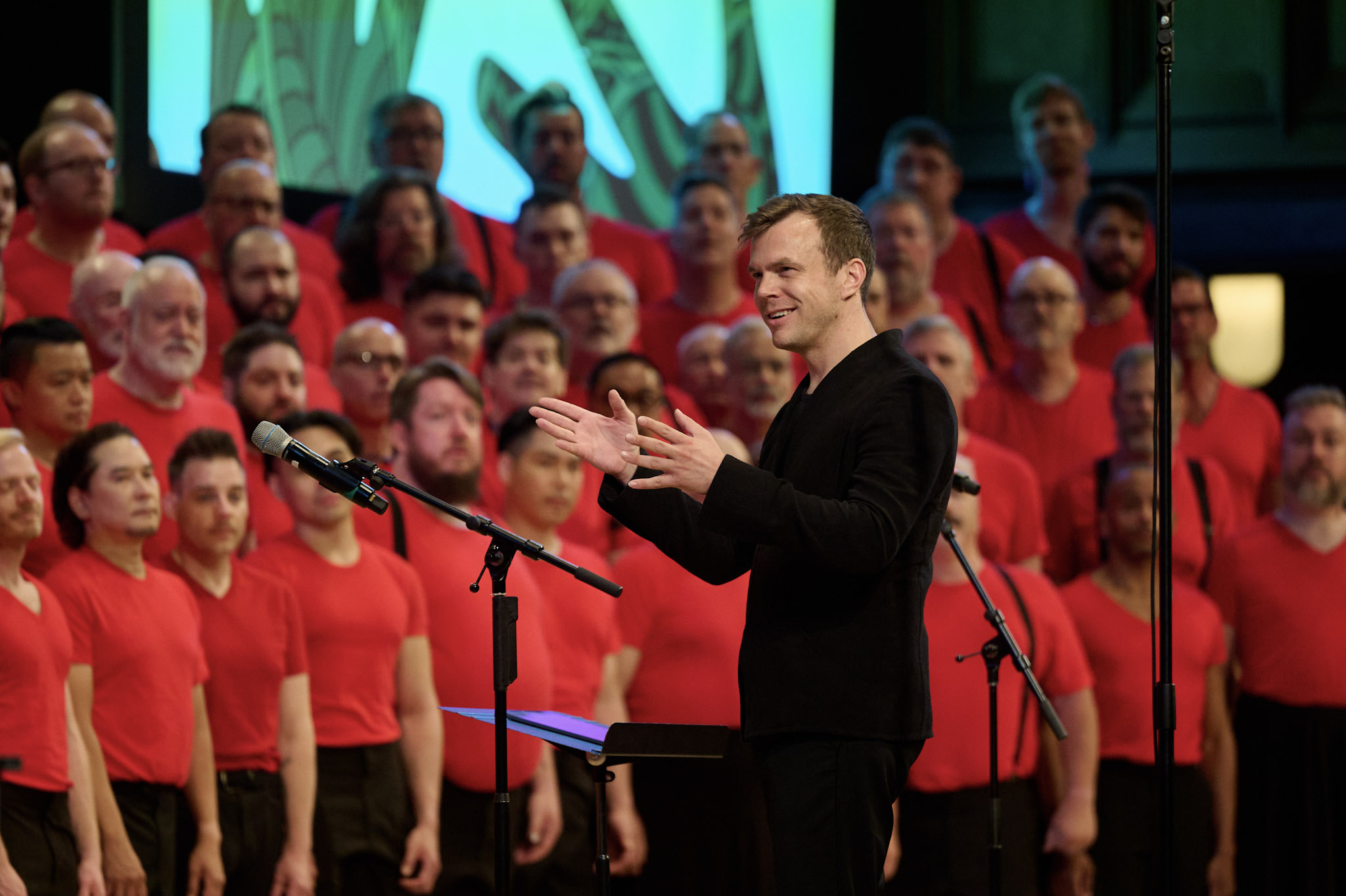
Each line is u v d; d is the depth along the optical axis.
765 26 26.12
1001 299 22.78
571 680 16.19
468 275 18.47
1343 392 26.88
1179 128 26.91
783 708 7.79
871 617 7.79
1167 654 9.22
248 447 16.20
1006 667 16.56
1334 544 18.25
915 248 20.98
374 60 22.66
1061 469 19.95
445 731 15.62
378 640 15.12
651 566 16.61
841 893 7.65
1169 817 9.18
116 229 18.67
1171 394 9.20
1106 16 27.00
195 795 13.95
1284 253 26.72
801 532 7.33
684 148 24.72
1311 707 17.88
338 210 20.92
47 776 12.78
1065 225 23.33
